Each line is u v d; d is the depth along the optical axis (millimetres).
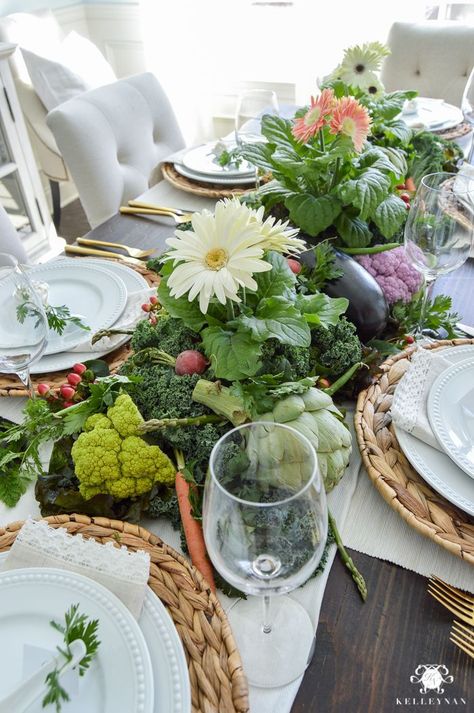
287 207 876
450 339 818
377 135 1165
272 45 2803
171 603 485
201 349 677
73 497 587
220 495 401
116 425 585
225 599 524
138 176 1658
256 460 464
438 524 550
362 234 889
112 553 504
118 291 907
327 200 865
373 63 1140
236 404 588
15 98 2148
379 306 780
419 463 600
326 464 563
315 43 2543
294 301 677
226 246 597
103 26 2939
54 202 2766
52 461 623
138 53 2971
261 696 455
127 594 476
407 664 480
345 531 582
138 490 583
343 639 499
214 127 3184
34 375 775
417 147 1265
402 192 1081
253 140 1236
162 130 1773
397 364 735
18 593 469
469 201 830
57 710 400
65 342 803
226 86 3000
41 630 452
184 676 427
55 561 504
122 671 419
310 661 483
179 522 583
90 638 417
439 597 527
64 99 2287
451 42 2002
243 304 653
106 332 778
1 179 2250
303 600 520
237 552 420
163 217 1215
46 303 858
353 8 2420
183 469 575
